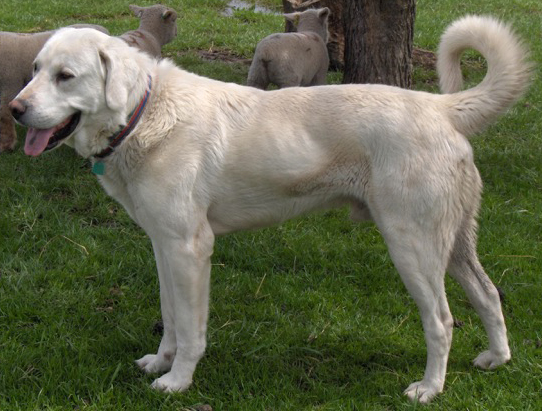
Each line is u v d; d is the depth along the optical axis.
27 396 3.41
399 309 4.31
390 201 3.26
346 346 3.96
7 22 10.69
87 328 4.04
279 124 3.32
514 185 5.98
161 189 3.22
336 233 5.23
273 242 5.06
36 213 5.20
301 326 4.12
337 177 3.35
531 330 4.05
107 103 3.09
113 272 4.55
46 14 11.34
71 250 4.80
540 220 5.38
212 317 4.20
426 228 3.29
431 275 3.34
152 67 3.35
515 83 3.32
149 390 3.49
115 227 5.21
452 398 3.46
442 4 13.51
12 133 6.32
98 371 3.60
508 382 3.57
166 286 3.56
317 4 8.91
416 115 3.29
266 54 6.91
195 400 3.45
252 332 4.05
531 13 13.13
